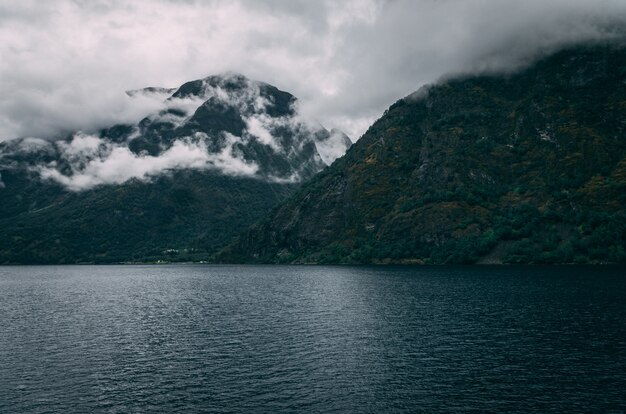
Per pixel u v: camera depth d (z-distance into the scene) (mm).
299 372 57625
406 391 50375
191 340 76750
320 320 92312
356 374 56406
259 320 94562
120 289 180000
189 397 49875
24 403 48844
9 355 68438
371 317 94062
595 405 45469
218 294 150000
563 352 63906
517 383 52094
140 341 76750
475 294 126375
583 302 106250
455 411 44875
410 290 140750
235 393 50781
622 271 187750
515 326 81438
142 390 52312
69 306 125188
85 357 66875
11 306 126125
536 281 155250
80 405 48125
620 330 76125
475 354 64062
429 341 72000
